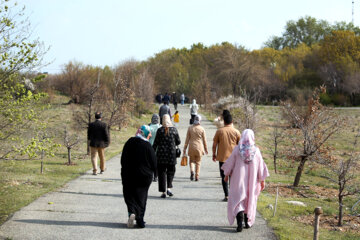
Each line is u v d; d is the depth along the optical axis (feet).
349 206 36.55
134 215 20.93
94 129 39.86
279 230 21.43
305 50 277.44
